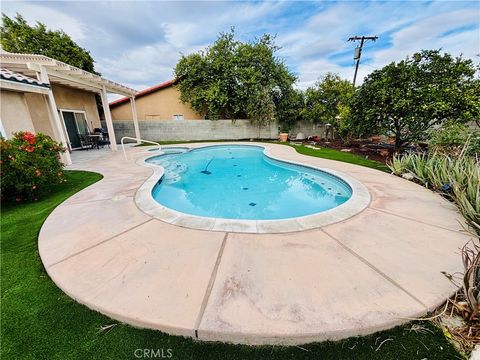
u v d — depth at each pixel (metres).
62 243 2.92
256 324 1.71
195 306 1.89
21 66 7.57
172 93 18.38
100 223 3.46
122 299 1.98
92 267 2.43
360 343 1.65
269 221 3.45
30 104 8.95
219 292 2.04
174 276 2.26
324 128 17.92
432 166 5.32
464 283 1.75
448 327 1.72
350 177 5.96
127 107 18.55
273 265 2.41
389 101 7.84
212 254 2.62
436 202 4.18
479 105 6.46
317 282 2.14
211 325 1.71
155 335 1.75
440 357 1.53
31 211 4.18
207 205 5.48
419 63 7.44
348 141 13.99
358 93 8.90
